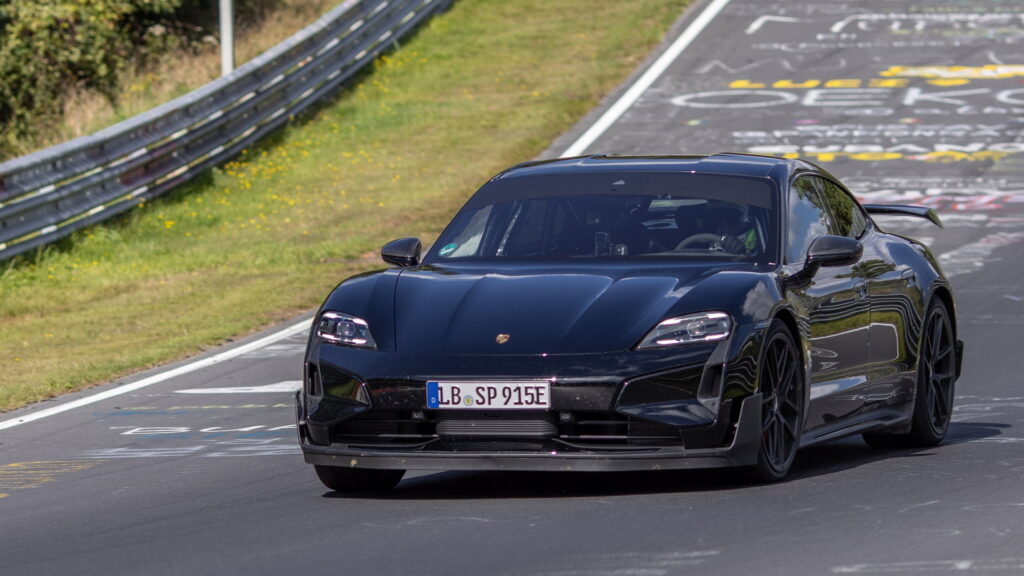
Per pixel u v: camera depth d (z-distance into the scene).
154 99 94.00
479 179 76.56
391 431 21.39
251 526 20.39
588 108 92.38
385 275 23.39
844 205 26.91
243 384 37.47
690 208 24.30
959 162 76.31
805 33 112.69
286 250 62.09
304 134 87.00
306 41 91.00
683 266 22.83
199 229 68.31
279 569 17.34
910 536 17.89
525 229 24.52
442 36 112.94
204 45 104.75
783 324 22.20
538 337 20.97
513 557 17.34
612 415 20.61
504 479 23.77
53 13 98.44
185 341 44.31
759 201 24.28
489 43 111.00
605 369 20.53
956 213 64.75
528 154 81.62
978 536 17.80
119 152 67.88
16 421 33.69
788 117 88.12
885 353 25.80
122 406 35.06
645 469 21.62
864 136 83.00
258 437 30.20
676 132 84.94
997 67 101.06
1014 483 21.56
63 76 97.00
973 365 36.66
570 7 122.69
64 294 55.50
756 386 21.17
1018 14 118.69
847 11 120.56
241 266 59.44
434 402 20.88
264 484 24.58
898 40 110.12
